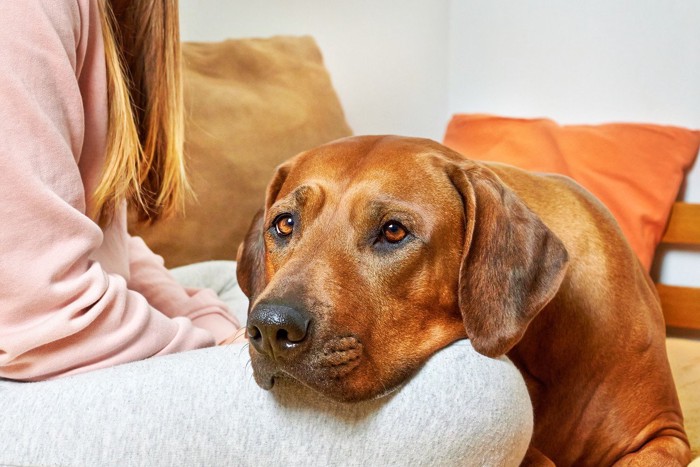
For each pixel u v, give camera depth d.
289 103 2.55
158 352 1.01
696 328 2.49
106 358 0.95
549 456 1.36
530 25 2.95
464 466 0.83
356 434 0.83
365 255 1.04
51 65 0.92
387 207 1.04
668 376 1.43
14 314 0.88
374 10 3.10
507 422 0.85
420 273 1.04
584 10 2.80
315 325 0.90
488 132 2.82
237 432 0.83
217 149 2.34
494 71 3.08
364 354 0.95
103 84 1.07
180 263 2.25
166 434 0.81
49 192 0.88
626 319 1.36
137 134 1.20
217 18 2.84
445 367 0.86
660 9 2.62
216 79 2.51
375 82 3.14
